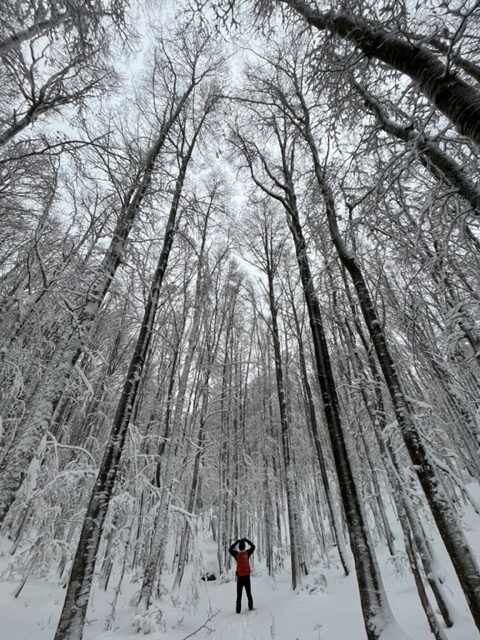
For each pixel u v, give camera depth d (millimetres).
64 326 6496
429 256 3791
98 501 4898
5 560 8805
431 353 4613
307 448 19469
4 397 5703
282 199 6590
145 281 6984
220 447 13961
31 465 5047
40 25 4500
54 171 4910
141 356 6219
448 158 2771
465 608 4781
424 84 2543
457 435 5039
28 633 5652
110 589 9375
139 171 6895
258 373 18609
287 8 3787
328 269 5445
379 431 5852
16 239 5852
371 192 3277
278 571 11688
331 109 3977
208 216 11195
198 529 8492
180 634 5996
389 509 16750
